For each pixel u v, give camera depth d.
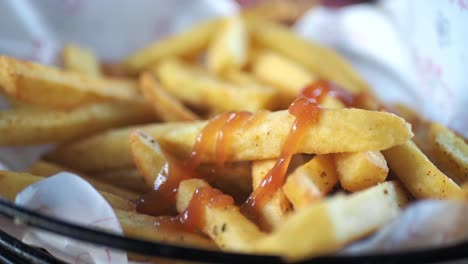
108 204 0.18
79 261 0.18
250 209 0.19
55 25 0.28
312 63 0.27
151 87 0.24
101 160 0.22
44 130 0.22
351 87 0.25
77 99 0.23
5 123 0.22
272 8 0.30
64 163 0.23
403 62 0.27
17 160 0.22
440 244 0.16
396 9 0.27
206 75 0.26
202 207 0.18
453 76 0.23
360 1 0.32
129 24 0.29
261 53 0.27
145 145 0.20
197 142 0.20
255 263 0.16
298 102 0.19
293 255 0.16
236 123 0.19
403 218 0.16
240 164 0.20
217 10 0.29
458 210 0.16
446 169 0.20
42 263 0.18
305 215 0.16
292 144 0.18
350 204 0.16
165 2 0.29
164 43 0.28
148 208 0.20
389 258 0.16
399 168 0.19
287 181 0.18
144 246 0.16
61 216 0.18
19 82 0.22
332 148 0.18
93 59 0.27
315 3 0.31
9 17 0.26
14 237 0.19
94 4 0.28
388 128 0.18
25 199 0.18
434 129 0.21
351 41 0.29
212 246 0.18
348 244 0.16
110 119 0.23
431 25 0.24
